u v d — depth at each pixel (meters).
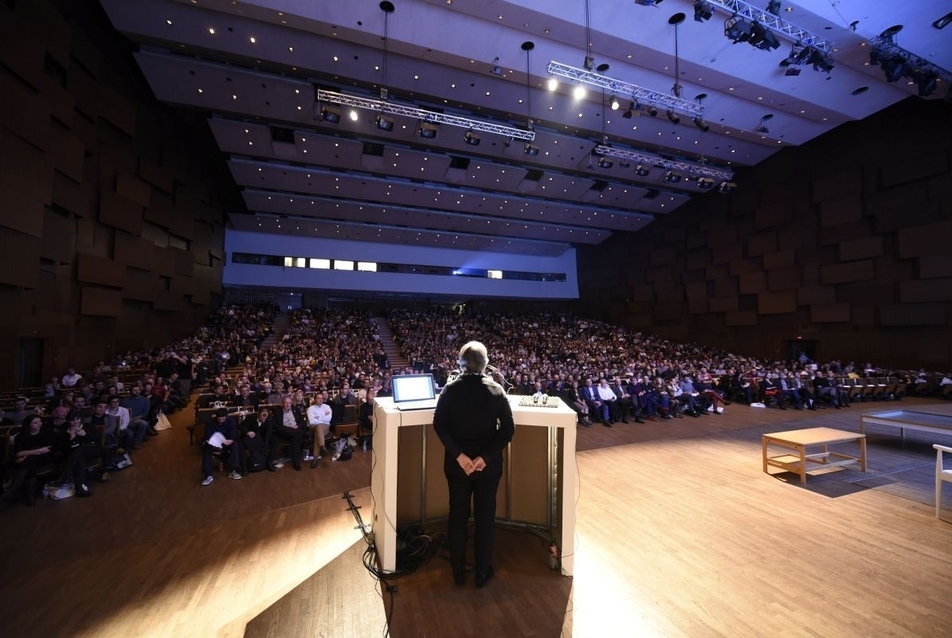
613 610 2.16
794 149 15.53
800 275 15.31
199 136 15.11
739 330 17.73
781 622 2.08
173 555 2.97
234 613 2.27
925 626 2.04
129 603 2.39
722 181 16.08
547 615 2.12
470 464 2.15
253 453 5.37
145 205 11.88
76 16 9.07
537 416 2.50
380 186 17.39
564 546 2.42
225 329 16.39
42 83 7.80
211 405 7.16
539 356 18.17
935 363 12.03
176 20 9.21
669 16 8.90
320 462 5.87
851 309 13.95
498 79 11.44
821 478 4.43
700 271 19.47
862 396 11.09
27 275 7.67
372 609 2.20
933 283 11.98
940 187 11.88
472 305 27.12
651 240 22.06
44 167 7.98
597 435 7.20
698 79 10.99
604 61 10.28
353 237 22.45
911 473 4.58
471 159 15.96
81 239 9.74
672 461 5.19
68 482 4.69
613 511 3.52
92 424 5.29
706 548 2.85
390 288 23.50
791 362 15.23
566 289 26.91
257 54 10.27
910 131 12.47
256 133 13.63
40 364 8.72
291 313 21.17
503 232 22.91
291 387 8.88
